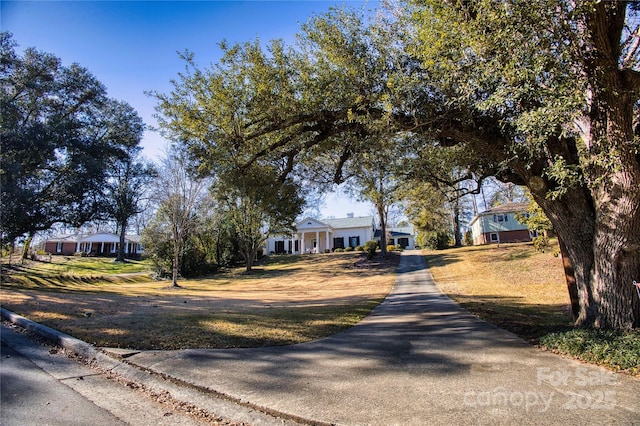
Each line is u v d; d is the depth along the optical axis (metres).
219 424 3.31
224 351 5.45
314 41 7.43
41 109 19.23
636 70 5.09
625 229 5.17
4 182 16.02
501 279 18.19
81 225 19.61
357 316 9.24
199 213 27.23
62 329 6.55
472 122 6.12
